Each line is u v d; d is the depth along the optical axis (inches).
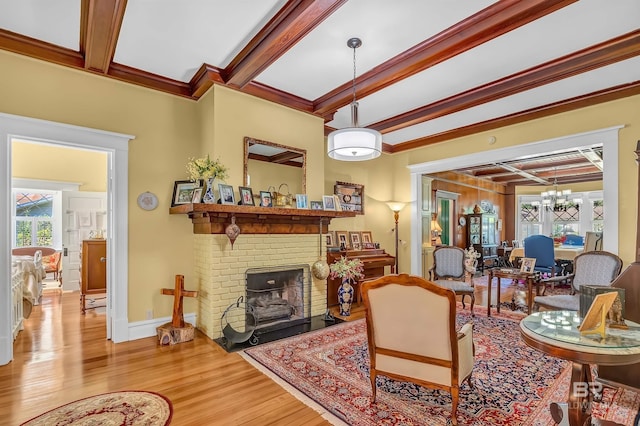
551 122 175.2
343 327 154.9
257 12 101.4
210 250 138.9
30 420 81.2
